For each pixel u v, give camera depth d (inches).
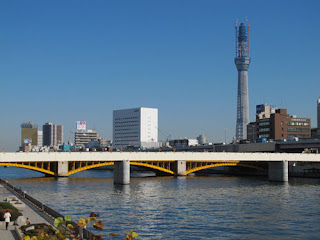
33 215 2326.5
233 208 3462.1
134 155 5772.6
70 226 1226.6
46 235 1253.1
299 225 2802.7
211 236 2475.4
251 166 7588.6
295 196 4279.0
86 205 3511.3
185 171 6791.3
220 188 5044.3
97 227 1101.1
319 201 3905.0
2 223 2094.0
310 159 6599.4
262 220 2955.2
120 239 2353.6
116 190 4662.9
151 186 5196.9
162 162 6983.3
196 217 3041.3
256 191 4739.2
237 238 2438.5
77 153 5561.0
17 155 5315.0
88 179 6092.5
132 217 3004.4
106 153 5580.7
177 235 2488.9
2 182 4653.1
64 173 6264.8
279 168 6353.3
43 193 4254.4
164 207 3474.4
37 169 6038.4
